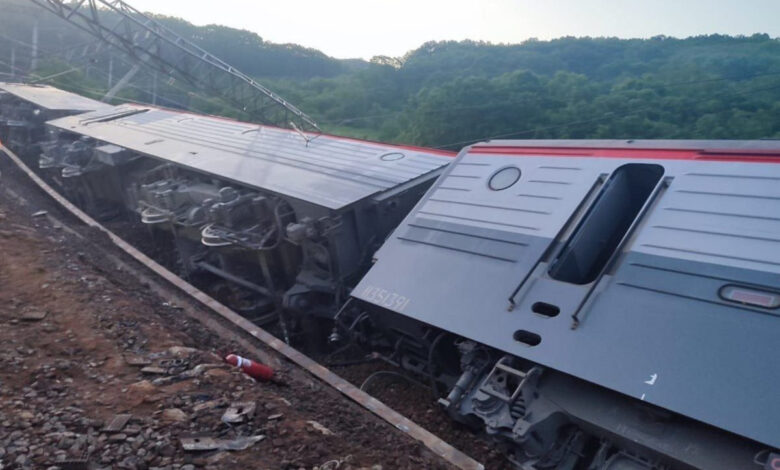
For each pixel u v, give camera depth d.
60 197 13.41
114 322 5.61
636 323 4.92
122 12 21.28
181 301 7.91
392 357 7.65
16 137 20.61
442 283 6.47
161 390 4.49
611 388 4.63
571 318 5.27
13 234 7.76
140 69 28.02
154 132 14.88
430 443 5.04
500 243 6.41
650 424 4.57
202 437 3.93
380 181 9.34
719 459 4.17
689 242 5.20
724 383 4.25
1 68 35.34
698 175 5.72
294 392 5.53
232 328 7.29
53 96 21.55
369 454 4.31
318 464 3.89
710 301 4.73
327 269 8.86
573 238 6.00
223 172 10.48
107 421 3.98
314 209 8.56
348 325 8.20
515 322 5.57
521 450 5.27
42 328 5.27
